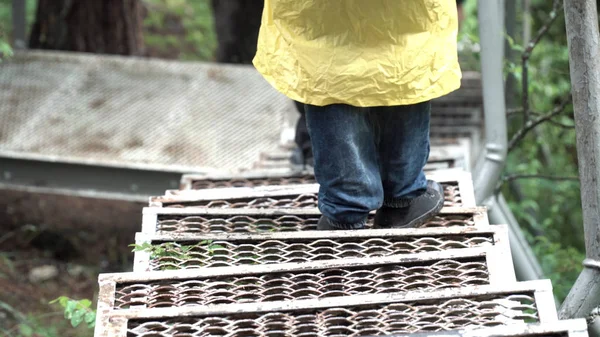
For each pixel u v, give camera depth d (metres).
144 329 3.01
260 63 3.30
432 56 3.15
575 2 3.19
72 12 9.02
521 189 7.16
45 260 7.22
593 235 3.30
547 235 7.24
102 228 7.68
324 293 3.23
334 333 3.00
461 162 5.16
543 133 7.22
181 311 3.03
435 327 3.01
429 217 3.68
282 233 3.56
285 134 6.54
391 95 3.13
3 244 7.36
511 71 5.14
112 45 9.17
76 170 6.60
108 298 3.13
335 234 3.51
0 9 10.33
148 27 12.39
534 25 6.70
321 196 3.46
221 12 9.30
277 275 3.32
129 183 6.58
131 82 7.88
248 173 4.75
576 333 2.85
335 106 3.20
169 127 7.16
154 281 3.26
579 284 3.34
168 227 3.79
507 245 3.43
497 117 4.47
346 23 3.07
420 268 3.35
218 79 7.97
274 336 2.99
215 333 3.00
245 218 3.87
